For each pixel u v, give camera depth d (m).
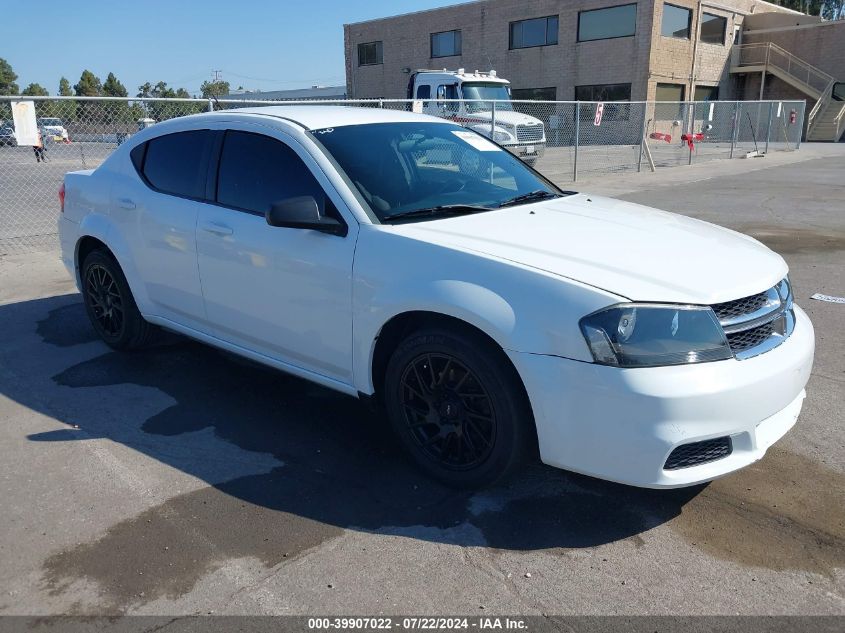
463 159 4.16
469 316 2.89
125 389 4.45
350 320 3.37
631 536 2.90
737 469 2.80
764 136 31.06
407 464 3.51
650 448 2.65
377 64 40.22
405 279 3.12
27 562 2.77
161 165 4.46
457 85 17.80
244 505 3.15
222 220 3.93
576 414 2.73
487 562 2.75
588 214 3.70
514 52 34.12
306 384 4.53
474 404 3.10
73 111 10.21
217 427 3.92
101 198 4.82
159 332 5.06
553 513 3.07
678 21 31.25
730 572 2.68
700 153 23.95
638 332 2.67
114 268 4.84
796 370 2.95
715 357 2.72
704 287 2.82
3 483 3.35
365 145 3.81
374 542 2.88
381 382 3.49
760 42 36.47
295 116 3.97
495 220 3.46
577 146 16.61
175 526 2.99
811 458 3.50
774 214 11.14
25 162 10.58
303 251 3.51
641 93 30.28
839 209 11.60
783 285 3.21
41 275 7.56
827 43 34.84
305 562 2.75
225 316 4.05
